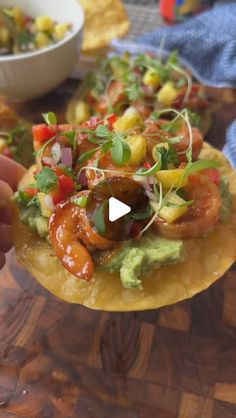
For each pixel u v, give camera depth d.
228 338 0.25
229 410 0.22
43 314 0.25
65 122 0.36
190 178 0.22
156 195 0.21
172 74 0.36
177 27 0.41
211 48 0.39
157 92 0.34
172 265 0.22
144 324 0.25
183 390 0.23
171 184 0.21
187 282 0.22
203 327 0.25
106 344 0.24
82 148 0.23
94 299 0.22
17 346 0.24
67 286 0.22
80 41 0.36
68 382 0.23
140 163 0.22
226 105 0.37
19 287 0.27
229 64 0.38
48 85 0.36
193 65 0.40
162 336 0.25
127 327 0.25
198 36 0.39
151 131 0.23
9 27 0.37
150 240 0.21
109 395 0.23
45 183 0.21
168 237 0.21
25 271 0.27
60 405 0.22
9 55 0.36
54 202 0.21
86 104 0.35
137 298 0.21
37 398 0.23
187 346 0.24
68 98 0.38
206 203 0.21
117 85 0.34
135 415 0.22
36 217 0.23
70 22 0.38
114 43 0.41
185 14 0.46
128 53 0.37
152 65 0.36
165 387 0.23
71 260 0.20
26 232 0.24
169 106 0.33
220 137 0.35
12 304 0.26
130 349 0.24
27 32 0.38
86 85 0.37
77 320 0.25
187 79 0.35
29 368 0.24
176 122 0.26
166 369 0.23
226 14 0.41
